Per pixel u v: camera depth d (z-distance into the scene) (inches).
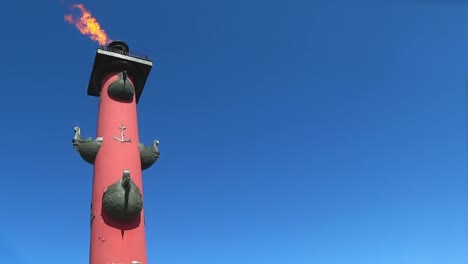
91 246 1241.4
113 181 1309.1
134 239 1240.8
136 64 1568.7
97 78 1563.7
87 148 1359.5
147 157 1414.9
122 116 1443.2
